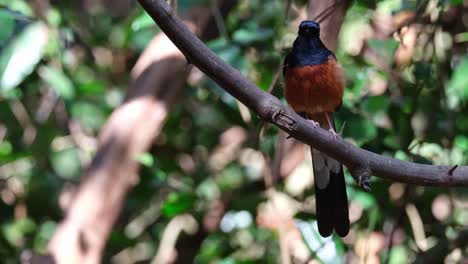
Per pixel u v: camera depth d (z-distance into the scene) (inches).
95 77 589.0
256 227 500.4
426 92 458.0
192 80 524.4
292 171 477.4
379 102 419.8
